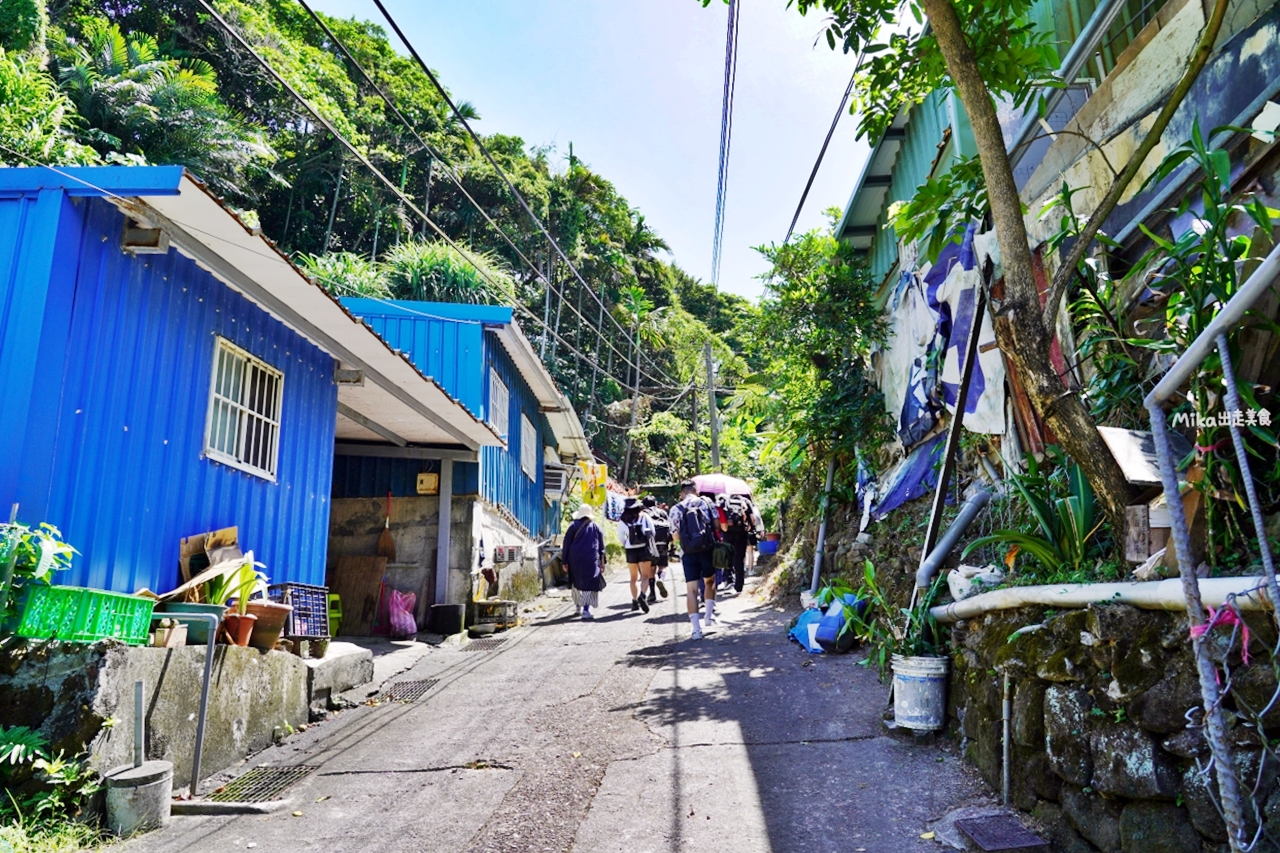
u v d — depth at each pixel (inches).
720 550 348.8
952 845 138.6
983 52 187.6
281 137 1419.8
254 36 1337.4
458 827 160.4
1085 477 160.2
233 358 253.4
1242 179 173.0
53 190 189.9
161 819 165.3
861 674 246.5
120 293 203.0
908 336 347.3
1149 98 203.5
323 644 260.1
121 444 200.7
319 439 307.0
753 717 215.9
